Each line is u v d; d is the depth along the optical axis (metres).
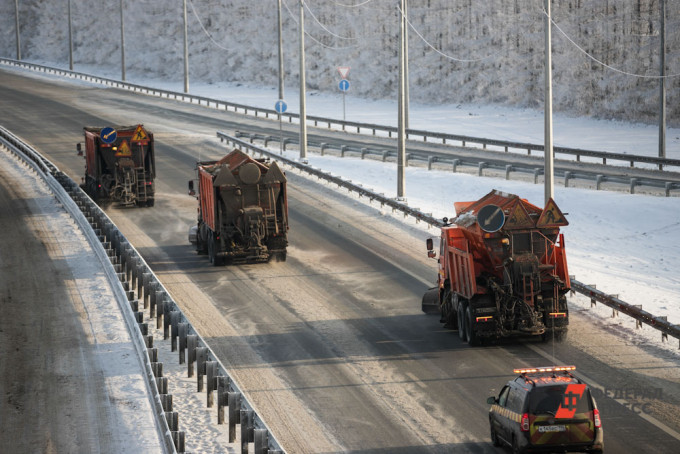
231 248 61.06
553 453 28.23
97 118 148.12
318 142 115.69
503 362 40.81
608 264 62.47
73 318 48.81
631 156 98.25
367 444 31.97
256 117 156.62
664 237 69.44
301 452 31.36
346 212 79.31
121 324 47.50
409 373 39.72
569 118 166.00
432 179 94.75
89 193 88.06
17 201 86.19
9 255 64.75
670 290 55.16
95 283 56.25
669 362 40.25
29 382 38.78
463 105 185.75
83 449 31.58
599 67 179.88
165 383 34.50
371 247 66.31
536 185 87.69
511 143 110.81
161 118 150.75
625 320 47.50
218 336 45.81
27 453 31.28
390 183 94.50
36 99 171.88
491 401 31.05
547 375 30.28
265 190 61.59
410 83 199.75
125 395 37.09
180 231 74.12
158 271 60.41
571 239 70.31
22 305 51.59
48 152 115.75
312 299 52.84
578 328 46.19
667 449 30.61
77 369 40.44
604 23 189.50
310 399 36.72
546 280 43.94
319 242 68.56
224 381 34.25
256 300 52.75
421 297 53.09
